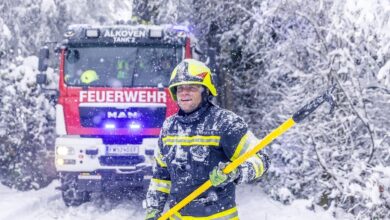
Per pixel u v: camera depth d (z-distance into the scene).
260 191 9.29
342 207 7.48
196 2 12.41
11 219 7.37
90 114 8.12
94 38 8.48
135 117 8.09
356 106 7.52
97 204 8.58
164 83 8.27
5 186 9.78
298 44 8.45
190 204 3.34
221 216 3.33
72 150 8.02
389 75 6.10
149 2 12.86
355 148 7.57
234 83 11.53
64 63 8.35
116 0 15.32
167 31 8.48
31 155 9.82
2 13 12.69
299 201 7.53
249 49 11.00
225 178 3.17
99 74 8.31
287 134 8.27
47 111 9.97
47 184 10.09
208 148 3.32
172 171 3.42
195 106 3.38
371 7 5.89
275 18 8.77
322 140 8.03
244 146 3.31
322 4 7.32
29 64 10.09
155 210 3.61
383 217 6.20
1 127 9.78
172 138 3.42
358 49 7.30
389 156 7.00
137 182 8.05
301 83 8.60
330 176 7.80
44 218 7.56
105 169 8.01
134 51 8.42
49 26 13.51
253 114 11.13
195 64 3.38
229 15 11.73
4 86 9.97
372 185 6.04
